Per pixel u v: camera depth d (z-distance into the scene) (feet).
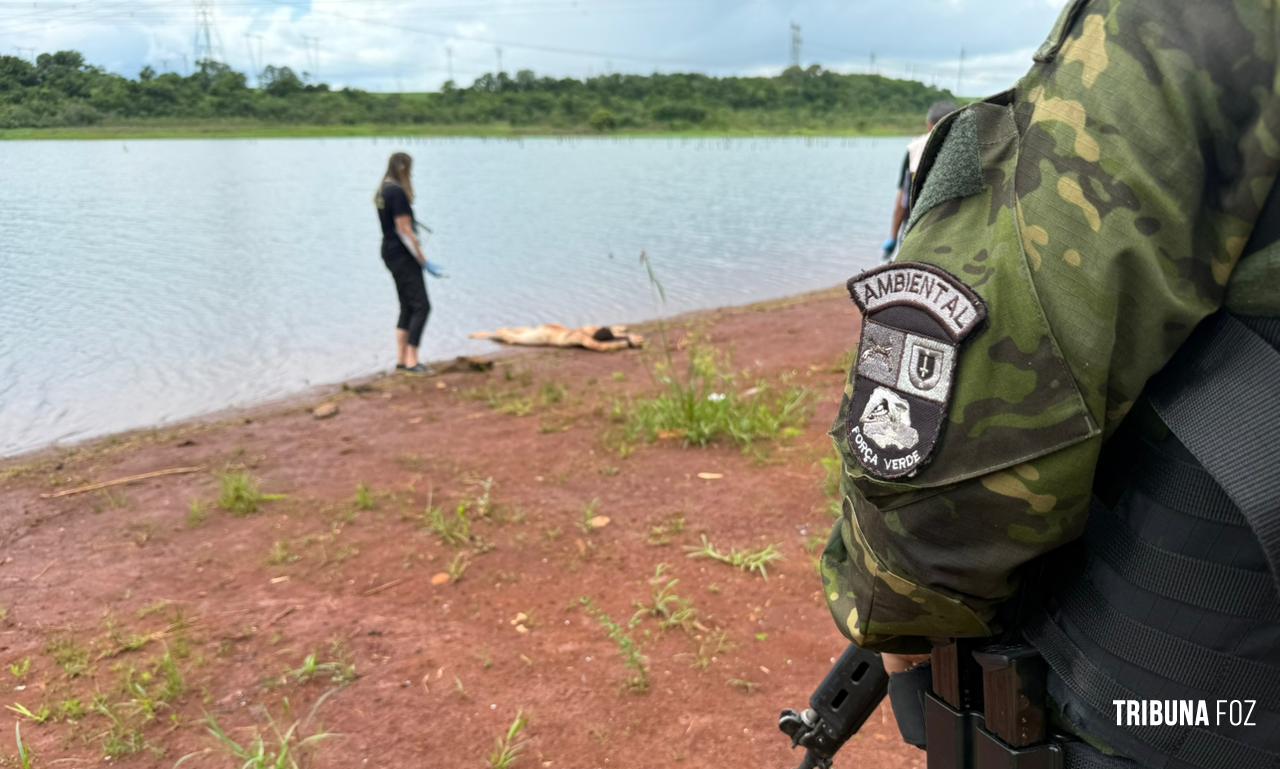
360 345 27.89
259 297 34.22
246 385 23.80
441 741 9.09
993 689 3.58
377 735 9.18
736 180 101.45
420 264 24.39
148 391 23.20
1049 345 2.95
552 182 96.07
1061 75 3.09
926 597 3.36
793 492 15.14
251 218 55.57
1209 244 2.92
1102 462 3.33
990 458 3.05
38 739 9.22
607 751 8.94
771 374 23.13
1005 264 3.01
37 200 39.86
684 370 23.93
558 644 10.83
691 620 11.29
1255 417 2.78
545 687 9.96
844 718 5.08
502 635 11.06
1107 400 3.00
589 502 15.02
